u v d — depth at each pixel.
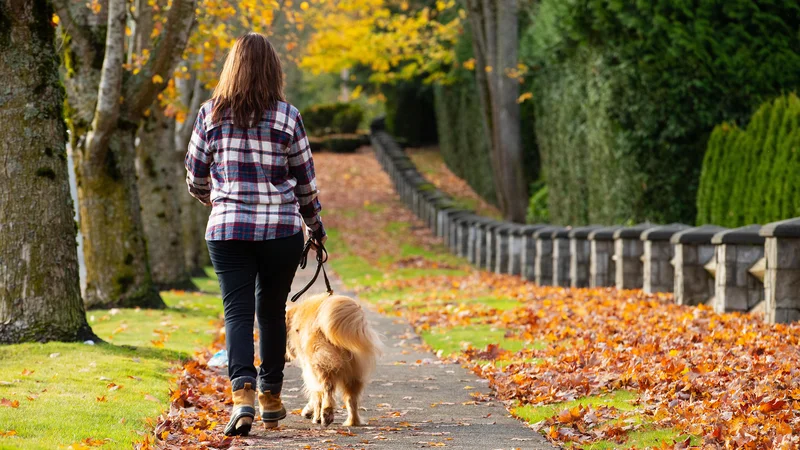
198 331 12.04
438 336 11.81
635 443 5.60
